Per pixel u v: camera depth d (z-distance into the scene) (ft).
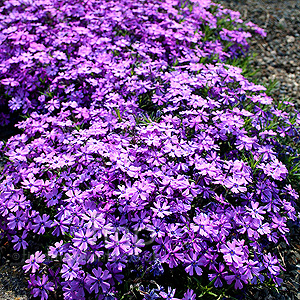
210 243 0.88
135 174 0.90
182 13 1.53
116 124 1.03
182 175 0.91
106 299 0.79
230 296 0.84
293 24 1.87
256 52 1.69
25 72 1.25
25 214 0.91
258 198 0.97
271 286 0.90
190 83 1.13
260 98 1.15
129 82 1.16
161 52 1.32
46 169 0.97
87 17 1.38
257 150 1.04
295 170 1.07
